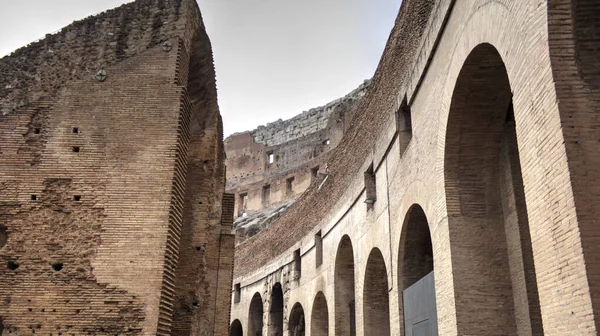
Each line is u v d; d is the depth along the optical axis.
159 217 11.27
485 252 10.48
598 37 6.62
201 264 14.96
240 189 65.12
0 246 11.16
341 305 21.94
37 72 12.71
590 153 6.14
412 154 13.59
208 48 15.47
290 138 66.94
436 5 11.66
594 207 5.93
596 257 5.73
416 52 13.40
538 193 6.82
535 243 6.91
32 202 11.41
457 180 10.92
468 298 10.16
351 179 21.12
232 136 70.50
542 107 6.70
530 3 7.04
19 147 11.91
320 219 25.67
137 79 12.66
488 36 8.58
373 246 17.64
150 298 10.60
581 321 5.74
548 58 6.54
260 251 35.97
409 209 13.70
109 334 10.34
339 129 57.34
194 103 16.75
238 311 37.75
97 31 13.23
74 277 10.76
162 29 13.23
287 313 29.48
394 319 14.79
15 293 10.62
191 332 14.11
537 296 9.55
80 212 11.32
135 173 11.69
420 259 14.65
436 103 11.66
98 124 12.16
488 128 10.77
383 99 17.27
